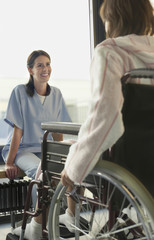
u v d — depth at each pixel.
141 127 1.06
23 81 2.66
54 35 2.73
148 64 1.08
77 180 1.03
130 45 1.06
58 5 2.73
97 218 1.22
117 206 1.11
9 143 2.42
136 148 1.07
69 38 2.79
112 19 1.15
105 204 1.16
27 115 2.38
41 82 2.39
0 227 2.36
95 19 2.79
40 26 2.69
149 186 1.08
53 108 2.47
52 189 1.43
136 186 0.96
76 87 2.86
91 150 0.99
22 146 2.38
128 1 1.12
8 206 2.24
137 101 1.04
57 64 2.77
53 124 1.39
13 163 2.33
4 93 2.63
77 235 1.28
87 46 2.85
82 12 2.82
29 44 2.65
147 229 0.94
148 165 1.08
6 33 2.60
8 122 2.37
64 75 2.81
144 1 1.13
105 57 1.03
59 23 2.75
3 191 2.23
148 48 1.09
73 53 2.81
